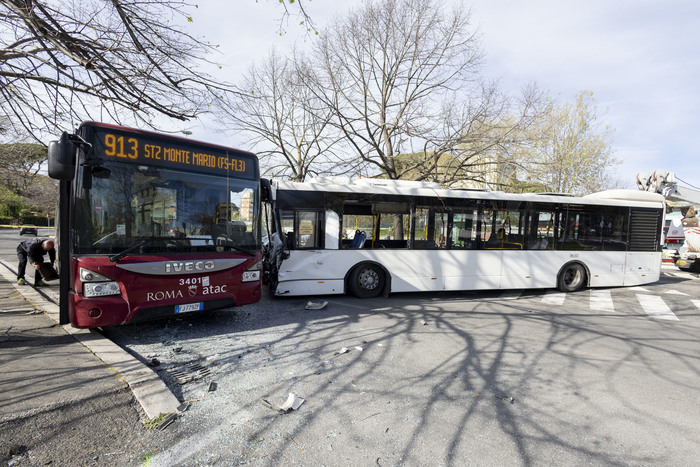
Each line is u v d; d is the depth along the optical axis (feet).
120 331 18.75
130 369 12.88
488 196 30.22
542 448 9.79
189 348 16.52
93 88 16.65
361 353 16.43
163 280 16.46
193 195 18.02
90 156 15.29
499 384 13.67
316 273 26.63
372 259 27.53
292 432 10.14
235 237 19.20
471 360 15.96
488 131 50.85
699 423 11.35
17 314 19.94
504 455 9.43
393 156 56.18
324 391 12.67
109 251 15.43
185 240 17.39
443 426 10.70
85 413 10.30
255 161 20.44
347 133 53.78
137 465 8.55
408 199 28.50
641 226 34.91
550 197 31.83
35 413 9.99
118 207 15.88
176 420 10.53
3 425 9.38
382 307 25.45
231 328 19.71
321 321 21.45
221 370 14.21
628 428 10.95
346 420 10.85
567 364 15.87
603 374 14.94
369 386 13.17
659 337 20.21
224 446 9.41
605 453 9.66
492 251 30.25
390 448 9.56
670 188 47.57
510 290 34.01
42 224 173.47
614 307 27.61
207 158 18.62
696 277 45.14
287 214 26.07
